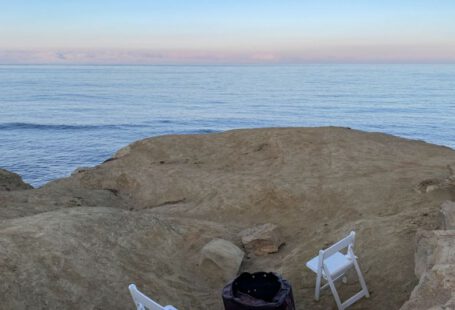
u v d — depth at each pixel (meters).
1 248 8.12
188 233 11.23
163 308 5.60
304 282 8.48
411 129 106.50
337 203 12.88
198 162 18.81
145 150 20.23
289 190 13.97
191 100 186.50
